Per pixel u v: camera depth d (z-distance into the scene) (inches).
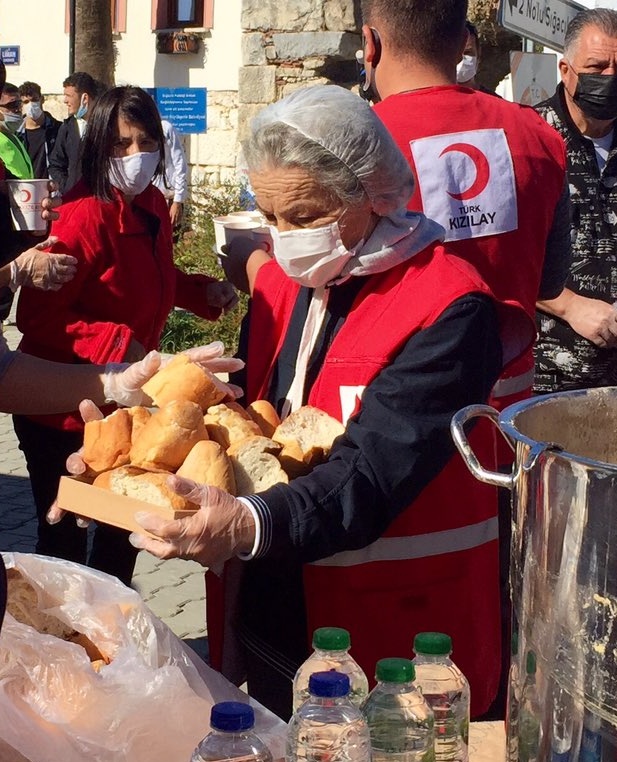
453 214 102.5
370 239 83.7
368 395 81.0
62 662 68.4
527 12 186.2
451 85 105.7
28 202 148.1
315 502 76.2
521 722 59.5
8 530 222.5
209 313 159.0
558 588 55.9
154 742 67.4
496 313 83.5
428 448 78.8
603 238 145.4
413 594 86.7
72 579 75.9
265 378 95.2
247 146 82.5
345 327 85.6
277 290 97.5
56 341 141.1
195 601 188.7
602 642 53.8
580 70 142.0
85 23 517.7
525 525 58.8
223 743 62.4
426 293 82.0
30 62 618.2
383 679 64.3
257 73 475.5
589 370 144.1
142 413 82.3
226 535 73.5
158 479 75.2
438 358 79.7
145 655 72.4
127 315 147.5
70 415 141.9
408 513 85.7
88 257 142.8
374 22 106.1
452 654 87.9
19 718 65.3
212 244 366.9
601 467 53.2
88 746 65.9
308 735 62.1
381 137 80.6
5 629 69.1
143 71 567.8
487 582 91.5
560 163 110.3
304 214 80.6
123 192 146.3
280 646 91.7
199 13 549.3
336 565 85.8
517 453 60.0
